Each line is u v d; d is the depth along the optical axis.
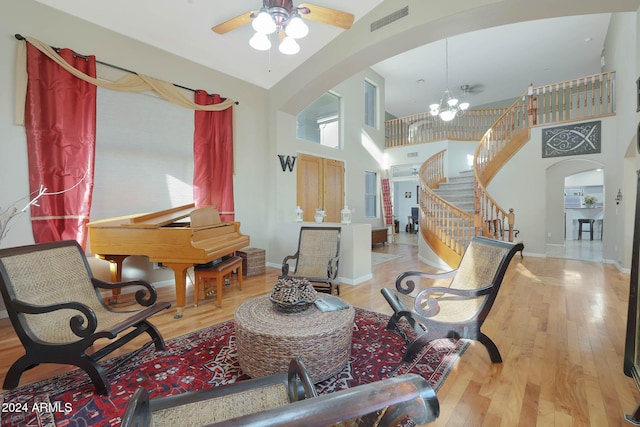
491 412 1.60
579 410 1.61
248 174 5.04
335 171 7.50
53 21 3.16
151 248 2.98
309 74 4.62
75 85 3.23
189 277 4.10
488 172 7.21
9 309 1.76
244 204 4.98
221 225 3.68
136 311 2.25
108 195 3.55
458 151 8.52
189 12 3.56
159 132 3.96
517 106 7.43
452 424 1.51
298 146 6.52
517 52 7.66
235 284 4.11
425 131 9.70
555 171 7.92
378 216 9.20
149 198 3.88
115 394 1.76
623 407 1.63
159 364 2.08
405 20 3.56
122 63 3.64
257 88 5.19
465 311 2.27
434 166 8.45
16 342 2.45
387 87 9.94
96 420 1.55
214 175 4.46
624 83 4.91
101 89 3.49
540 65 8.34
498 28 6.65
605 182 5.87
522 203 6.80
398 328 2.43
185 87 4.20
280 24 2.80
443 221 5.72
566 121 6.30
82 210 3.23
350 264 4.19
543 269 5.22
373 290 3.89
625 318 2.95
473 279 2.39
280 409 0.53
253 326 1.87
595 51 7.55
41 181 3.02
